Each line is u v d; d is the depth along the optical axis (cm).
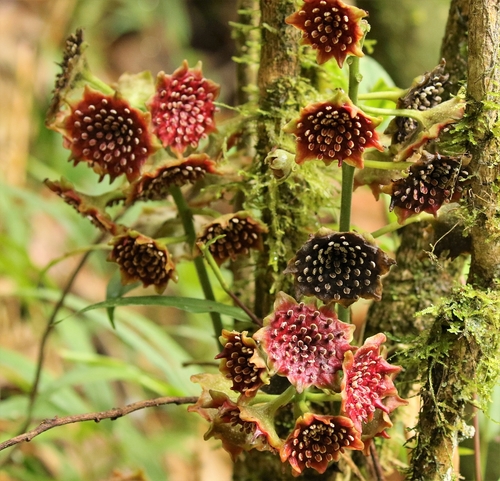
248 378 63
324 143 62
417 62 132
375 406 64
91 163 67
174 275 67
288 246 71
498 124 64
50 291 94
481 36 63
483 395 66
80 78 68
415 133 65
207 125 67
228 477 124
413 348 67
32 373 88
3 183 106
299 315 63
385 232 66
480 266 65
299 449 63
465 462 80
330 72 73
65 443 113
